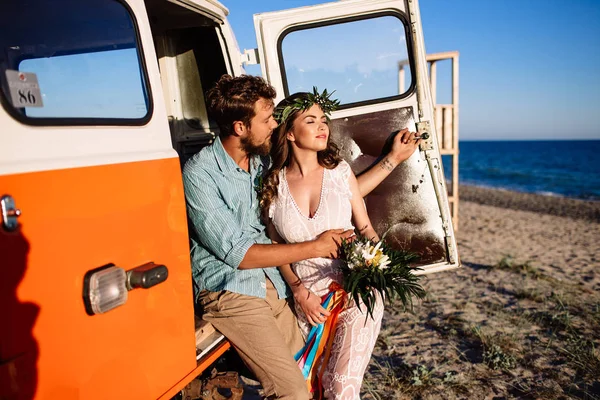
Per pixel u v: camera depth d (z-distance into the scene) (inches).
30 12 66.1
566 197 1055.0
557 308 240.2
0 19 61.9
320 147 108.3
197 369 92.0
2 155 58.4
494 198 1019.3
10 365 55.9
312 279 111.8
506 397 156.3
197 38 140.9
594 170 1943.9
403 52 133.4
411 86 133.8
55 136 65.5
